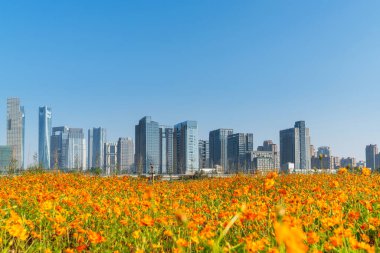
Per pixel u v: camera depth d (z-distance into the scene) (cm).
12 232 586
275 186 1689
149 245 678
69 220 912
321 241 607
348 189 1116
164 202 1120
